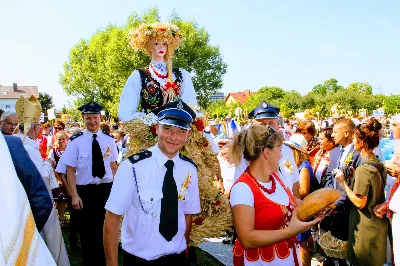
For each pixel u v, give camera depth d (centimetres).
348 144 394
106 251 231
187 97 371
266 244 223
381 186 319
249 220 230
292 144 382
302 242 391
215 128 1063
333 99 5275
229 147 263
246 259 244
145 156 232
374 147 335
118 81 3641
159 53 355
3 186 123
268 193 239
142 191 227
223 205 290
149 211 226
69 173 474
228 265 473
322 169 440
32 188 188
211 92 3909
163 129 229
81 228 468
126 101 339
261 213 234
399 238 262
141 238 228
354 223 326
